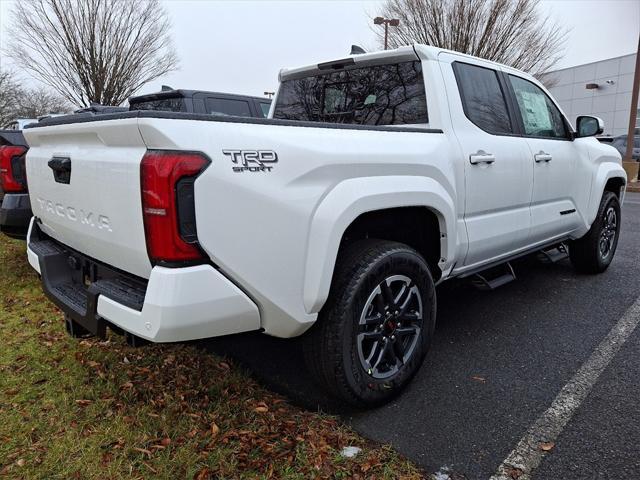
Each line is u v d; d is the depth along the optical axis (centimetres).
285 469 219
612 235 530
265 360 324
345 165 236
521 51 1722
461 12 1691
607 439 243
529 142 379
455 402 277
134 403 267
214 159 195
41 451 227
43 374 296
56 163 252
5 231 412
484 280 361
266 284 215
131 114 192
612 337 362
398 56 323
